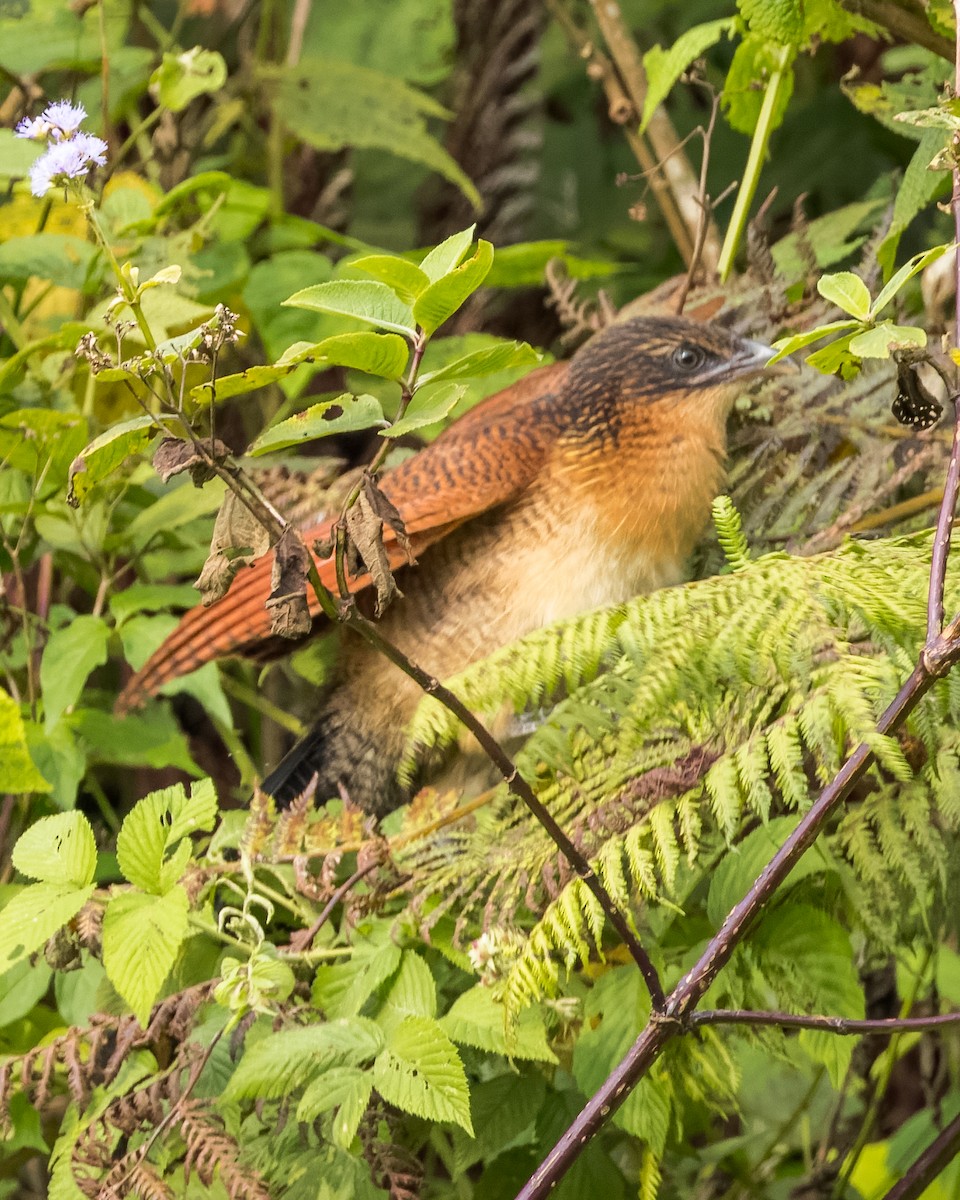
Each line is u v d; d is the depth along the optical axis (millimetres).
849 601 7312
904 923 7395
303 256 7609
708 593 7332
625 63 7613
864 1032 7305
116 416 7578
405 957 7363
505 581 7480
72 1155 7363
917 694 7285
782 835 7371
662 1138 7355
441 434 7508
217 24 7742
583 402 7488
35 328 7602
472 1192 7414
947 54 7465
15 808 7527
